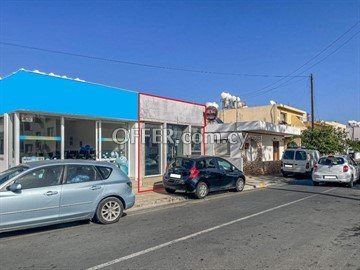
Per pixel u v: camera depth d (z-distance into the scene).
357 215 10.01
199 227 8.55
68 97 13.27
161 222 9.17
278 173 26.09
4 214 7.29
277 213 10.36
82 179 8.57
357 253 6.41
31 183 7.77
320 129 33.47
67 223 8.99
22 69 11.94
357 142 54.47
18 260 6.07
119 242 7.20
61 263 5.91
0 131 13.41
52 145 13.13
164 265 5.79
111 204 9.01
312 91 33.94
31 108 12.12
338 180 17.91
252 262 5.92
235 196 14.34
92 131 14.78
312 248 6.71
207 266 5.73
